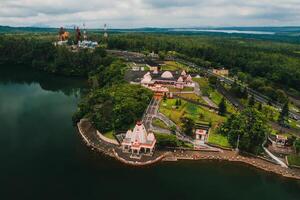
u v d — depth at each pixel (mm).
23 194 177125
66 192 179375
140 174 199750
